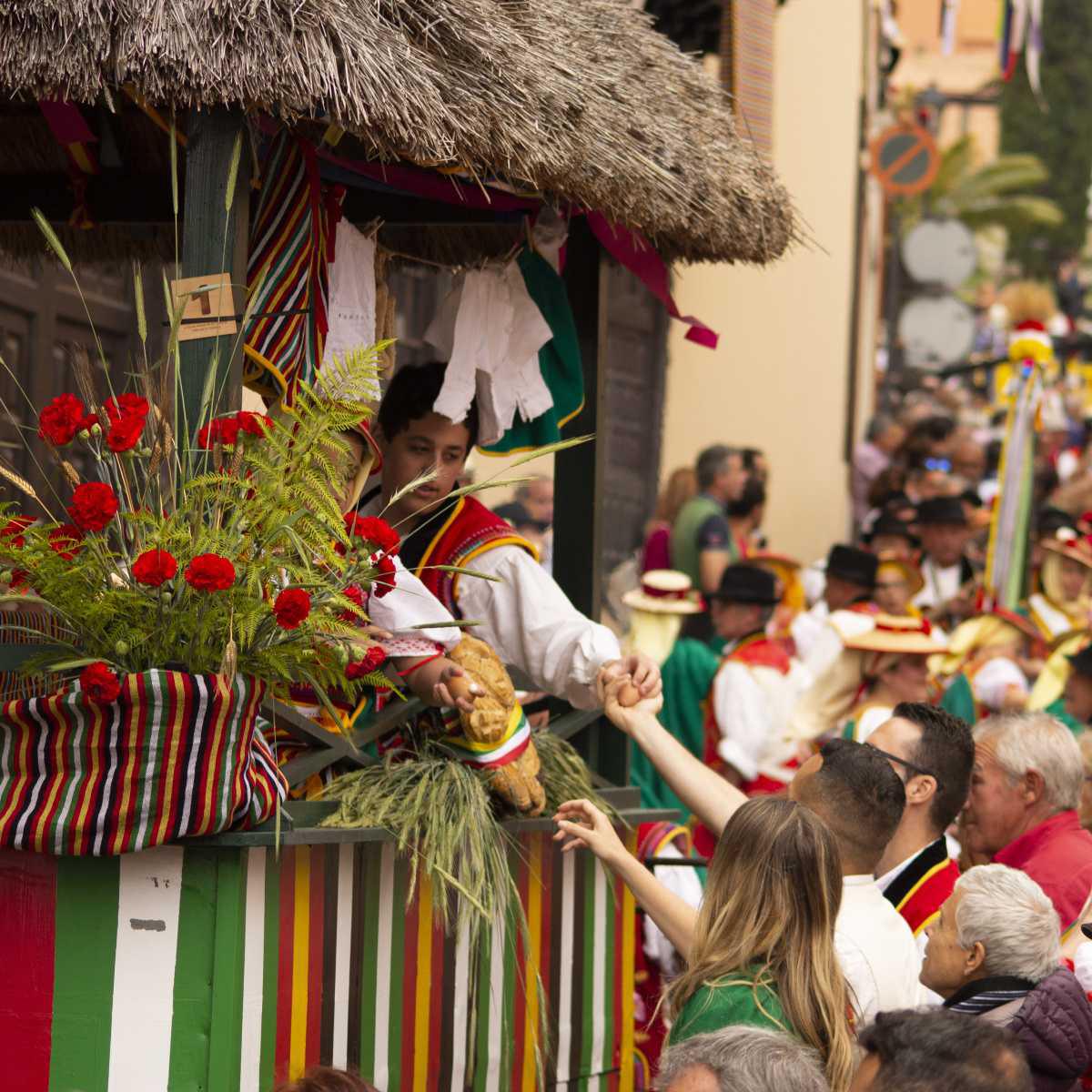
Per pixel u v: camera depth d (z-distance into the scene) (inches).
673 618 382.0
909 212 1606.8
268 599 185.2
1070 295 1630.2
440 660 210.8
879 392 1084.5
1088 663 372.8
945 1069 128.3
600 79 226.5
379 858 204.4
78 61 179.9
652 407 642.2
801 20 735.1
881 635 336.8
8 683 191.9
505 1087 223.1
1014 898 185.3
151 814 177.6
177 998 183.5
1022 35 722.2
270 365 207.8
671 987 173.0
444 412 232.2
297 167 211.3
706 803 223.8
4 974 188.1
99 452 189.9
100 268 275.7
